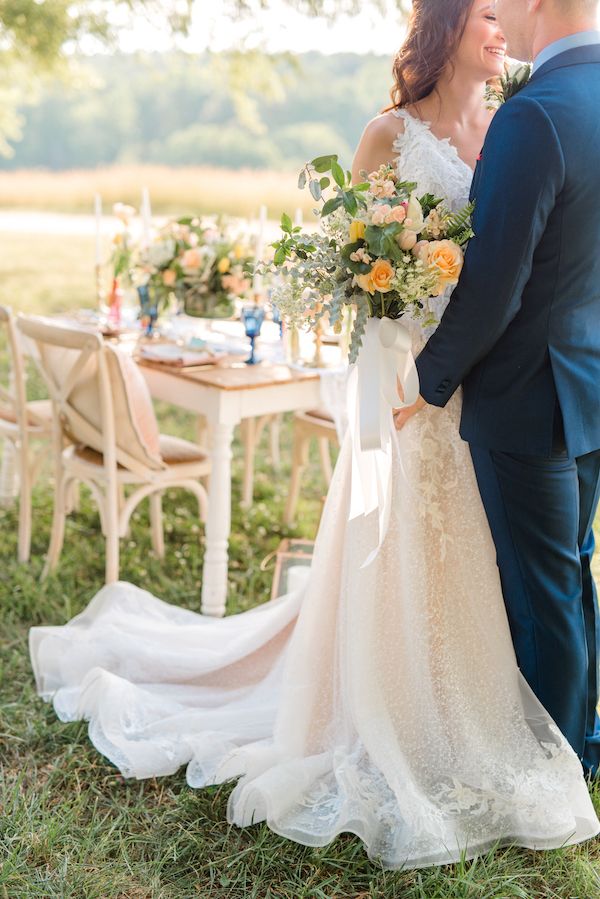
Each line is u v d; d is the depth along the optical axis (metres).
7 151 13.98
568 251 2.10
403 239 2.12
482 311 2.10
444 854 2.28
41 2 9.02
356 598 2.41
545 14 2.12
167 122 25.00
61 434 3.78
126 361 3.46
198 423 4.71
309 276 2.25
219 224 4.18
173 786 2.65
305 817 2.40
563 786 2.36
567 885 2.27
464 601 2.40
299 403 3.68
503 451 2.25
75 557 4.10
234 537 4.41
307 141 23.86
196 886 2.29
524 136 2.03
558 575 2.35
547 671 2.38
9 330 3.87
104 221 18.97
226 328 4.34
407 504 2.38
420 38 2.37
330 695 2.57
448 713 2.42
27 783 2.67
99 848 2.38
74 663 3.12
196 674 3.02
